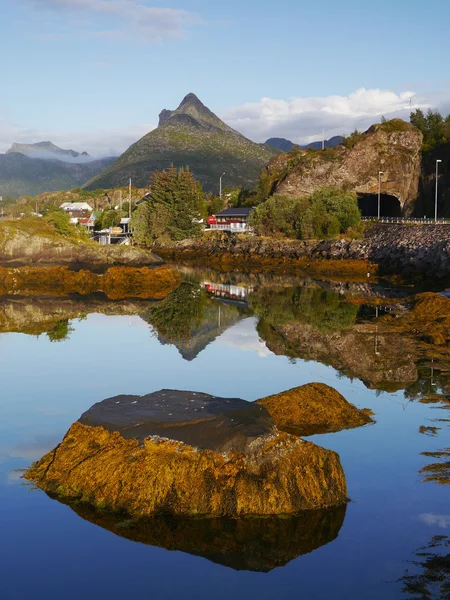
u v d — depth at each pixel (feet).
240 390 79.05
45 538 41.06
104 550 40.06
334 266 276.82
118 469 44.96
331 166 402.72
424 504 45.50
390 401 73.15
